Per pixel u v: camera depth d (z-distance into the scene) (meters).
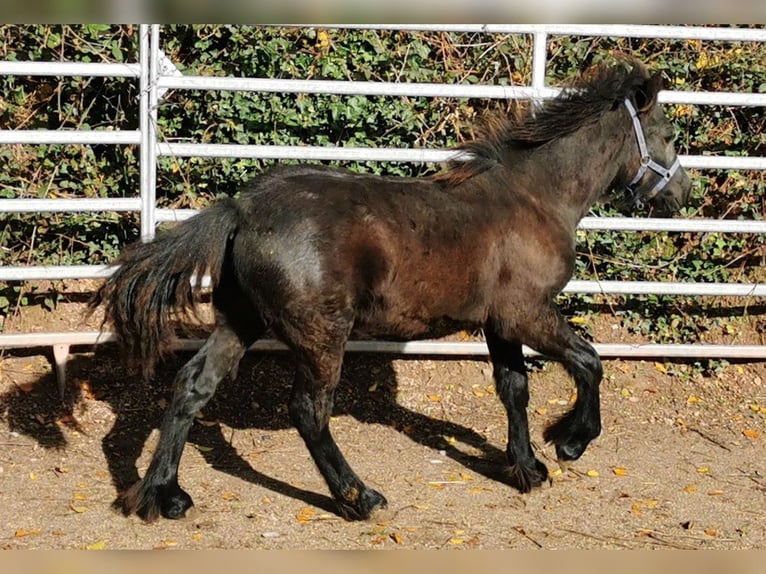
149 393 6.09
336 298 4.44
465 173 4.86
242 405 6.14
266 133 6.57
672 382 6.64
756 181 7.02
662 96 6.14
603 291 6.39
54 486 5.07
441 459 5.62
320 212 4.46
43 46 6.32
